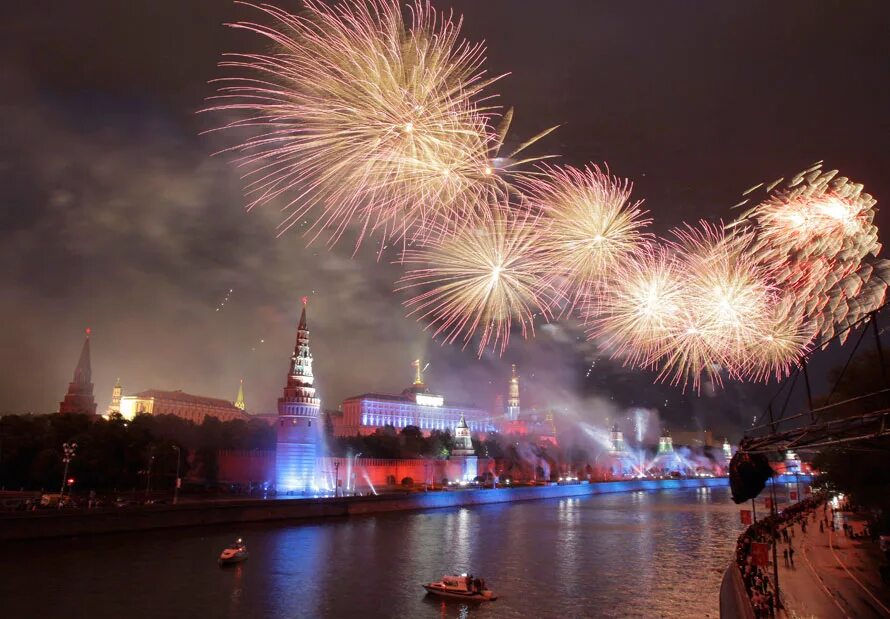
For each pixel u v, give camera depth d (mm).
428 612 60094
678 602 64250
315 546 94375
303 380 166000
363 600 63719
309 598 63938
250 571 74875
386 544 98375
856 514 117312
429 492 165500
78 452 129375
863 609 50344
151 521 99000
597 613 60312
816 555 75750
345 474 177250
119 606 58688
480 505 177250
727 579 64500
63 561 74750
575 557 89562
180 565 76250
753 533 77062
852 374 70875
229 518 111812
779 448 32000
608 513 154500
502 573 77875
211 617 56938
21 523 82625
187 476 159625
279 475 159000
